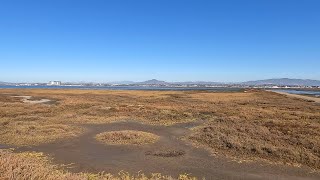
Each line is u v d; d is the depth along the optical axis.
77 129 25.50
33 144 19.75
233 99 68.56
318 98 79.19
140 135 22.53
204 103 55.88
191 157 17.14
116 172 14.21
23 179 8.16
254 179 13.55
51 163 15.37
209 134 22.69
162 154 17.77
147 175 13.84
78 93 90.06
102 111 38.56
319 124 26.58
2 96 66.81
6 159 9.23
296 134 21.67
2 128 24.88
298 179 13.65
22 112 36.44
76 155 17.25
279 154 17.25
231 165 15.65
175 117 34.16
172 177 13.61
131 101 58.81
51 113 36.34
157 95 83.88
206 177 13.73
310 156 16.70
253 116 33.06
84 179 9.30
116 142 20.55
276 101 63.22
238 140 20.36
